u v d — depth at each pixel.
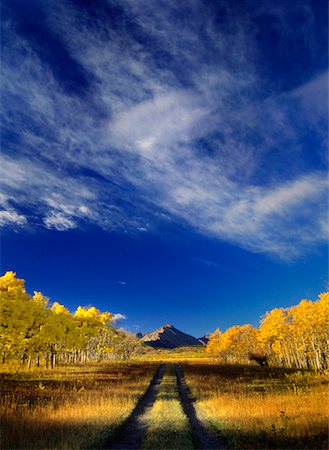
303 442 9.45
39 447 9.16
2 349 28.53
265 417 12.91
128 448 9.98
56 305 48.75
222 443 10.51
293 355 61.97
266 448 9.34
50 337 37.91
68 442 9.68
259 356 72.94
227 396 19.16
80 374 34.72
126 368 47.62
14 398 17.41
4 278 29.95
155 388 27.03
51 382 26.66
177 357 137.50
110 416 13.41
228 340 77.25
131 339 94.69
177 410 15.63
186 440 10.41
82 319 55.59
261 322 60.78
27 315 30.58
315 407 14.00
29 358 38.97
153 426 12.43
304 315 45.84
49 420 12.25
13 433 10.22
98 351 64.50
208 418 14.35
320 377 28.77
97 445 9.79
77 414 13.44
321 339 48.66
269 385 25.86
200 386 25.69
